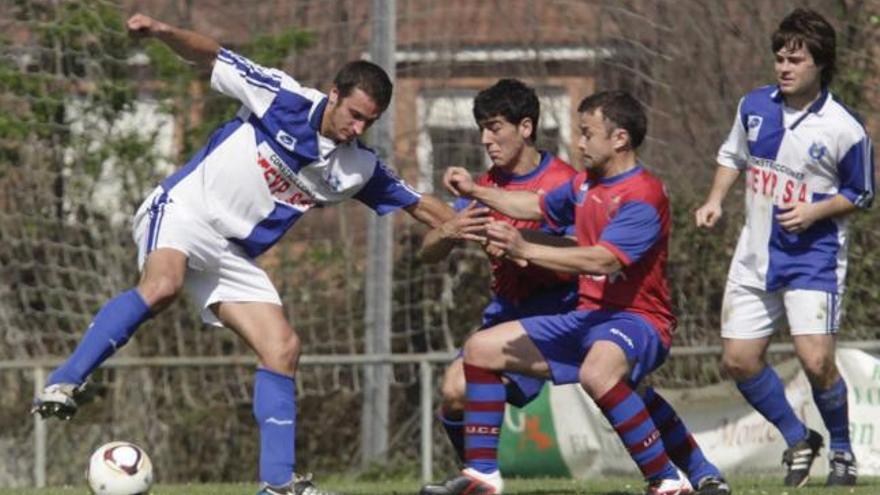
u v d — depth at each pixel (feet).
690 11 124.36
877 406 112.47
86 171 131.13
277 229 78.33
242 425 133.69
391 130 125.08
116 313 75.10
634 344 78.23
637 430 77.82
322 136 76.74
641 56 125.18
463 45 127.54
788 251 94.53
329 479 125.90
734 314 96.78
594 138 78.38
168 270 75.82
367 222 126.62
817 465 113.60
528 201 83.82
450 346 128.26
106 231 131.54
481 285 128.26
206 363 126.00
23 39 130.31
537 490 95.86
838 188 93.71
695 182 124.26
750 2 123.03
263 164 76.95
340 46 130.62
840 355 113.50
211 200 77.20
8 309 131.85
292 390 76.69
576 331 80.02
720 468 116.16
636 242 77.10
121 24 131.64
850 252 120.57
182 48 77.41
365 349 125.90
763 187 94.94
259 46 131.75
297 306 130.11
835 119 92.63
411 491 97.25
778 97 94.43
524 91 85.92
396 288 128.47
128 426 132.05
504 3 127.34
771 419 97.40
